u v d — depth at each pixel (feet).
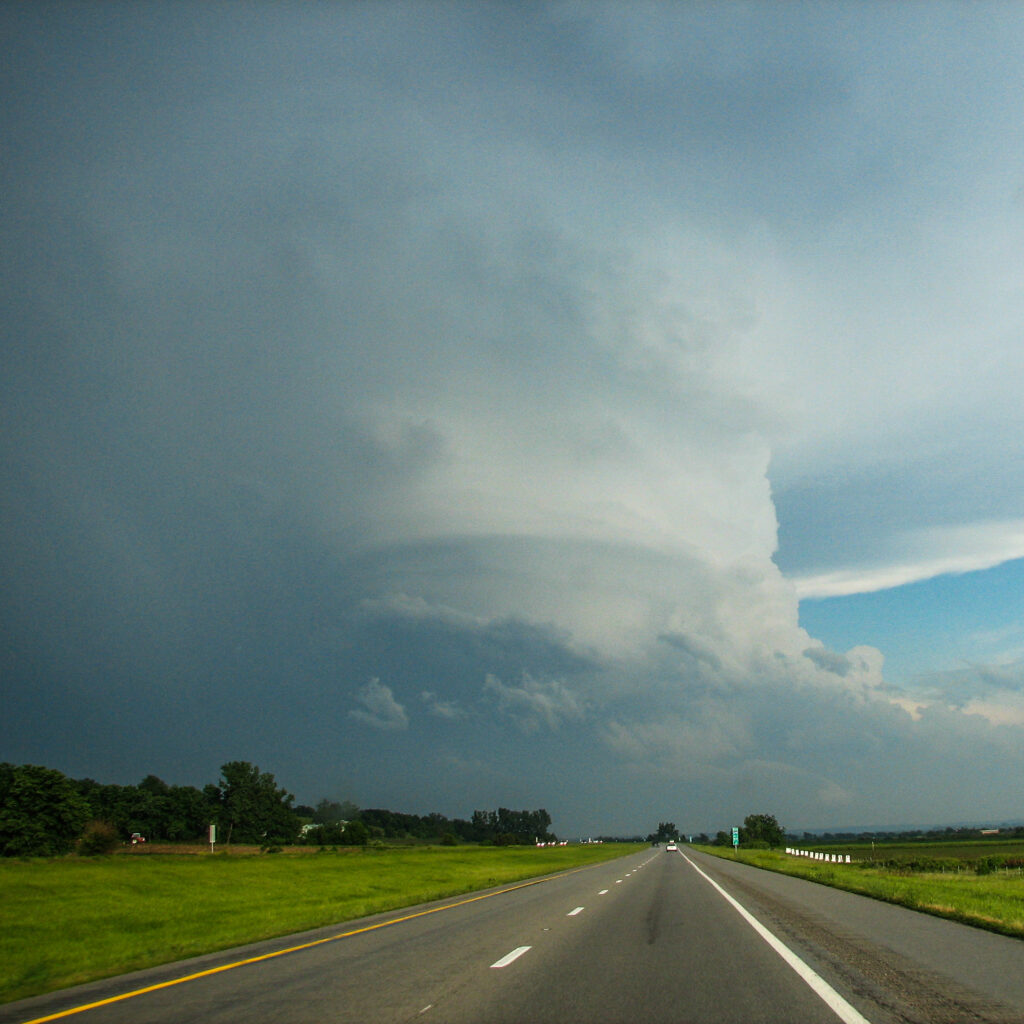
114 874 125.49
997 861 173.99
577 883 119.96
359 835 452.76
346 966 43.16
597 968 40.68
